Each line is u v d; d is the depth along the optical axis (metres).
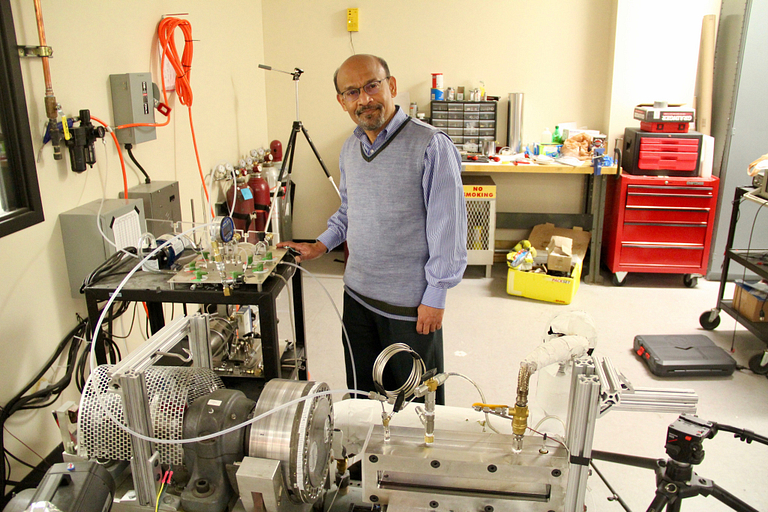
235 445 1.06
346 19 4.52
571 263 4.02
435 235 1.89
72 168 2.19
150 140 2.79
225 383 1.84
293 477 1.04
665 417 2.63
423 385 1.07
